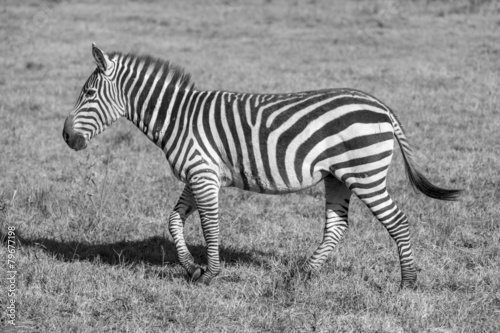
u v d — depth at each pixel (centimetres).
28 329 1129
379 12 5025
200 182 1295
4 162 2125
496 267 1394
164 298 1242
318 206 1811
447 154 2175
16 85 3247
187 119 1314
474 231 1606
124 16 5272
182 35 4694
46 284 1286
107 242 1563
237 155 1281
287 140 1246
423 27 4591
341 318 1172
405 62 3653
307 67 3666
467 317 1176
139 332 1113
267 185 1286
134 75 1354
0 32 4519
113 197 1819
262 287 1298
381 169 1230
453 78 3222
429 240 1552
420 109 2722
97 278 1325
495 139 2303
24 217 1688
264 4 5744
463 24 4597
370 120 1220
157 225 1669
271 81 3303
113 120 1380
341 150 1230
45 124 2608
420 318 1167
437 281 1338
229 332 1128
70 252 1498
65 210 1738
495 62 3519
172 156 1327
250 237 1586
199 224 1681
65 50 4116
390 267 1422
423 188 1291
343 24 4894
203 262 1467
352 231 1609
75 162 2167
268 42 4425
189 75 1350
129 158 2225
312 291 1268
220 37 4656
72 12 5375
